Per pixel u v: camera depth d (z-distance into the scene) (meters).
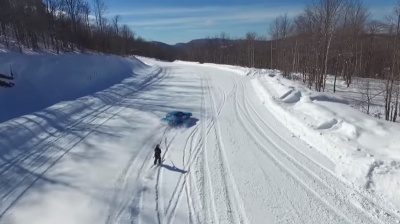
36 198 13.09
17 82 26.92
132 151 17.94
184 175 14.69
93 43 76.25
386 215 10.59
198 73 57.12
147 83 43.81
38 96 27.27
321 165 14.62
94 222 11.31
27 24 46.44
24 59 31.33
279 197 12.27
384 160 12.69
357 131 16.06
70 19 69.19
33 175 15.05
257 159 15.97
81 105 27.17
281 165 15.04
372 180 12.27
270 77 40.72
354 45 52.56
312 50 43.12
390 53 38.38
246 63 96.25
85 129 21.78
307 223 10.60
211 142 19.03
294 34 63.66
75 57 41.16
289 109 22.98
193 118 24.70
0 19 45.62
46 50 47.72
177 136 20.48
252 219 11.00
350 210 11.08
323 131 17.30
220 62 112.19
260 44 95.31
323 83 41.56
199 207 11.94
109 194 13.21
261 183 13.45
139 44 133.50
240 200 12.25
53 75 32.06
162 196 12.87
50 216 11.83
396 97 29.44
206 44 135.88
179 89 38.62
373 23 55.94
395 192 11.30
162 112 26.75
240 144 18.31
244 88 37.25
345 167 13.66
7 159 16.44
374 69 59.69
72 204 12.56
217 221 11.00
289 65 59.94
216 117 24.70
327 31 38.38
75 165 16.11
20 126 20.17
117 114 25.97
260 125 21.69
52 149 18.11
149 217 11.44
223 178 14.15
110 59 51.44
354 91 40.59
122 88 37.12
